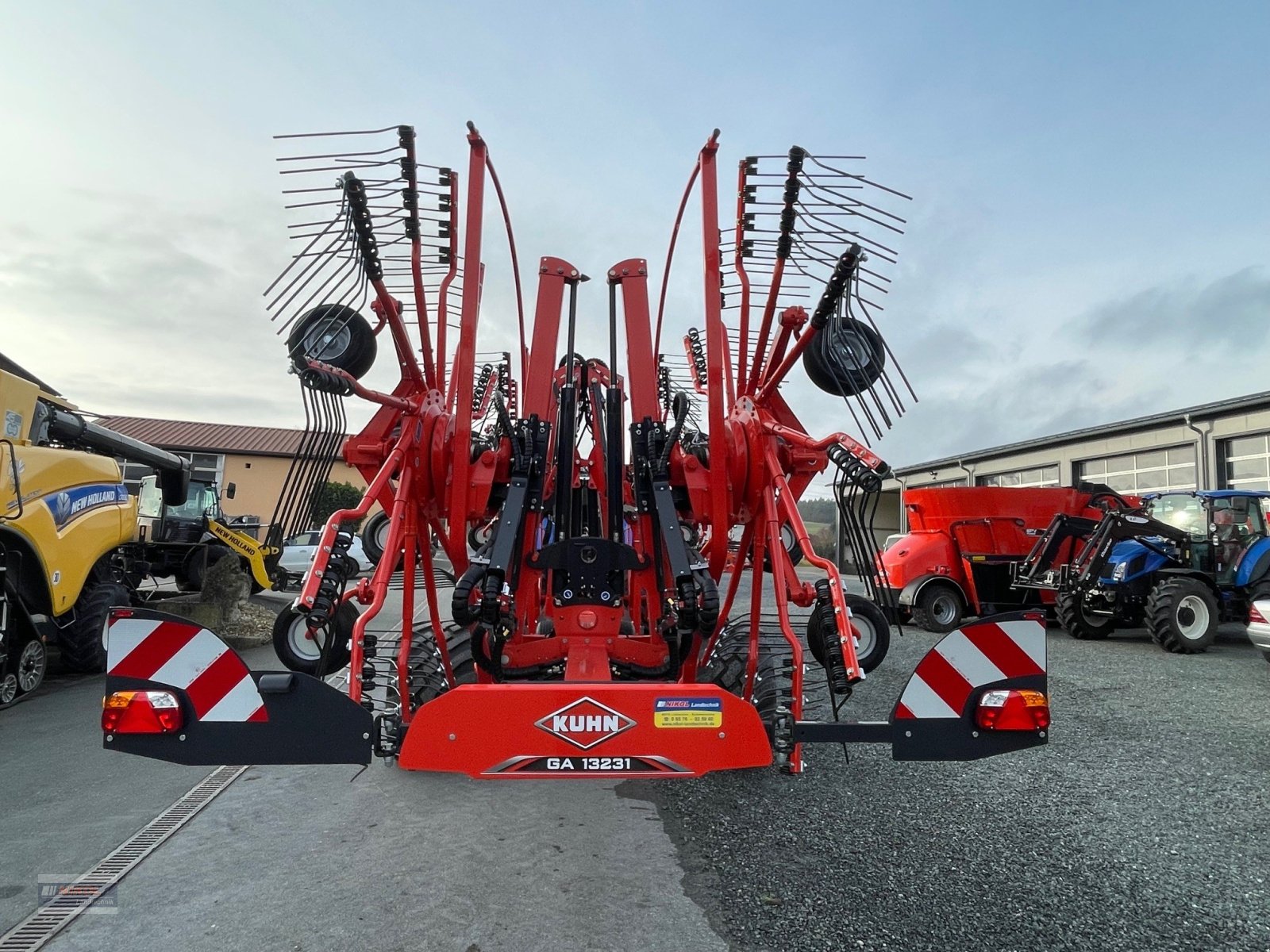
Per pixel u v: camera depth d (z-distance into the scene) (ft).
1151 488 59.67
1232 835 11.53
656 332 15.20
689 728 7.83
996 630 8.16
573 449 12.36
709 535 13.03
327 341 10.69
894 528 94.27
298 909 9.20
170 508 41.78
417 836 11.50
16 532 21.18
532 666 11.62
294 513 10.93
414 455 11.13
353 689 9.07
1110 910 9.25
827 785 13.88
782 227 11.47
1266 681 23.66
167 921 8.90
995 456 76.38
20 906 9.29
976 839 11.36
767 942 8.52
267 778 14.33
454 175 11.19
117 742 7.64
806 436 11.51
